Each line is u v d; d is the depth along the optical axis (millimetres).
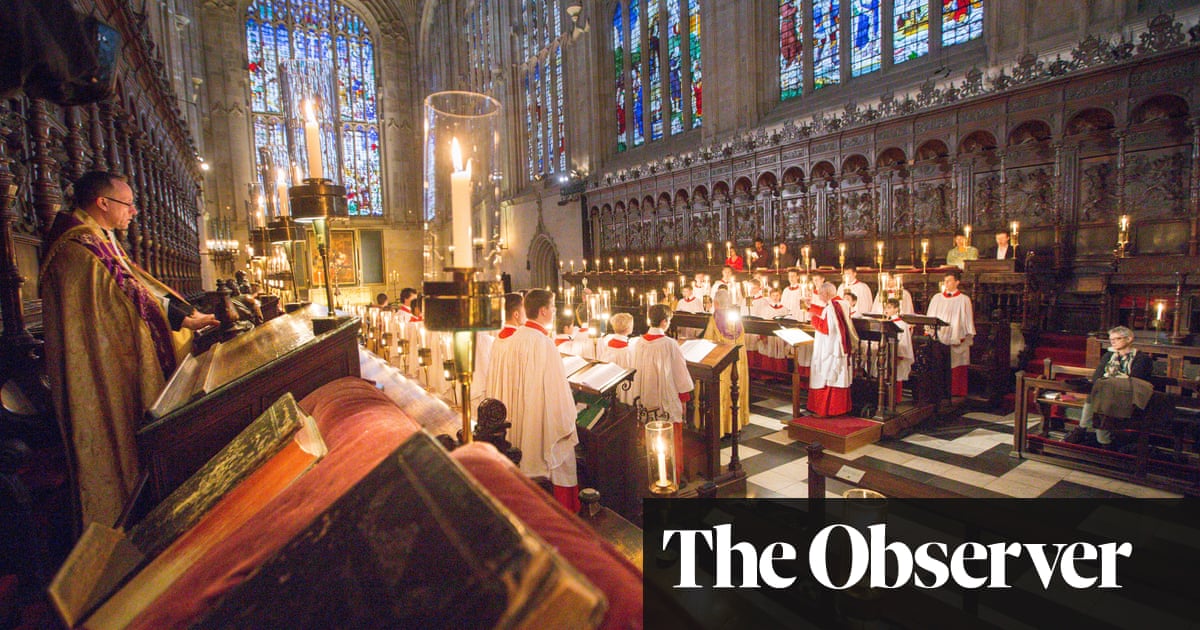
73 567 1275
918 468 6762
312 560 837
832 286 8156
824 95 15453
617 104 23328
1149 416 5957
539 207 27422
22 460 2395
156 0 14312
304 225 5574
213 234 28312
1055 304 10641
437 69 37938
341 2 36750
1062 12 10875
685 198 18875
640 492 5379
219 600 853
